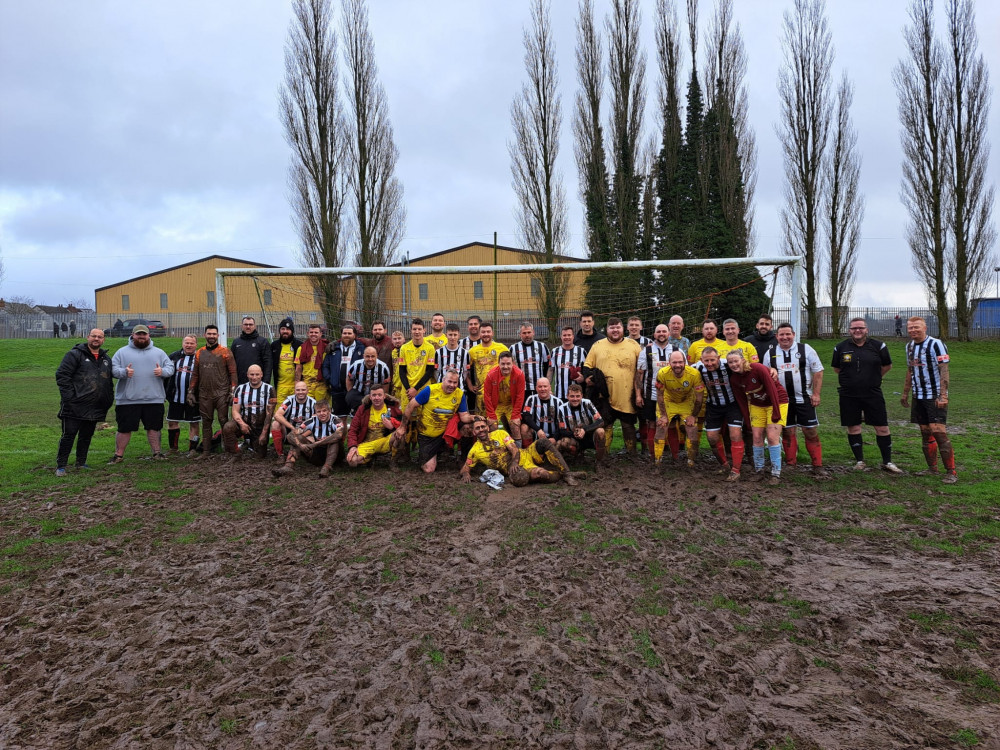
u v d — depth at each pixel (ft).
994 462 25.48
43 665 10.82
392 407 25.93
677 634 11.69
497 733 8.88
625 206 90.07
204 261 144.36
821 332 108.78
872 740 8.53
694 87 93.50
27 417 43.47
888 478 23.16
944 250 98.27
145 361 27.48
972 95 93.86
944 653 10.78
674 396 25.18
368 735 8.87
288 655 11.07
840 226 104.88
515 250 92.12
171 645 11.51
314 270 34.73
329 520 19.03
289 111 84.43
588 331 28.73
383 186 87.10
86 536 17.65
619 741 8.64
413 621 12.34
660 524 18.20
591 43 88.63
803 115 102.27
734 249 91.97
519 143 87.92
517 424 24.47
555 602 13.12
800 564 15.08
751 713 9.20
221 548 16.70
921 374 23.02
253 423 27.94
